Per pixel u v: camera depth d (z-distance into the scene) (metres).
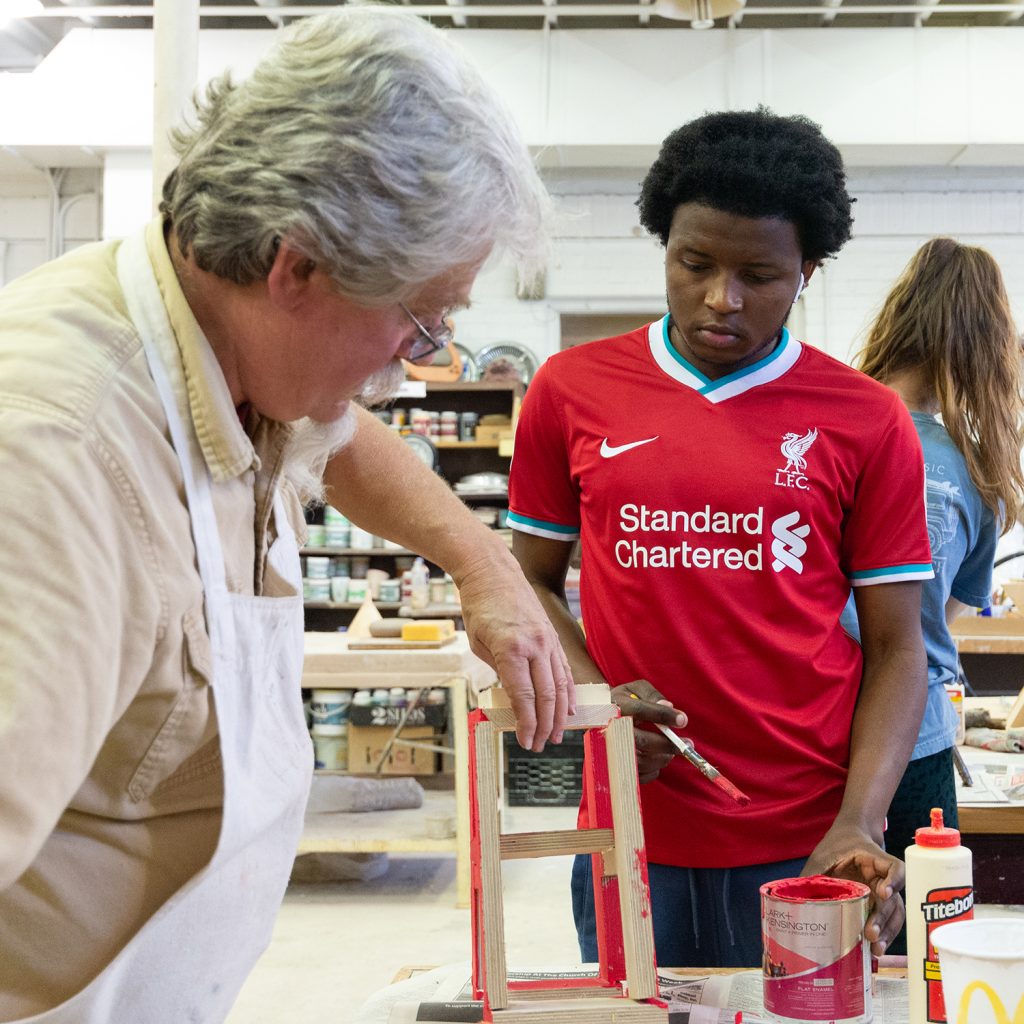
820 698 1.41
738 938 1.40
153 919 0.91
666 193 1.42
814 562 1.42
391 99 0.82
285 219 0.81
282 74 0.85
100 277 0.92
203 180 0.86
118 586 0.80
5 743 0.70
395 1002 1.21
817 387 1.44
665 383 1.46
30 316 0.86
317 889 4.16
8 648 0.71
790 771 1.40
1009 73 6.96
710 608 1.40
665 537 1.41
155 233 0.94
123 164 7.48
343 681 3.93
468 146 0.84
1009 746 2.76
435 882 4.24
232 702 0.94
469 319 7.93
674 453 1.42
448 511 1.25
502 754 5.38
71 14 7.04
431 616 6.41
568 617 1.55
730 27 7.03
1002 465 1.91
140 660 0.83
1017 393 1.93
